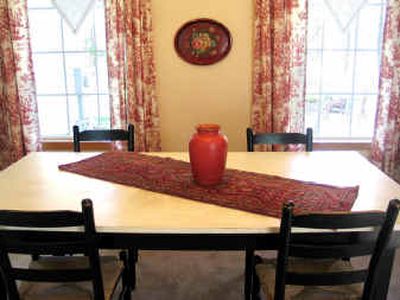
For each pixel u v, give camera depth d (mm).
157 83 3465
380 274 1607
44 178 2070
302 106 3369
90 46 3586
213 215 1623
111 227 1536
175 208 1693
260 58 3301
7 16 3234
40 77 3662
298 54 3256
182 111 3527
